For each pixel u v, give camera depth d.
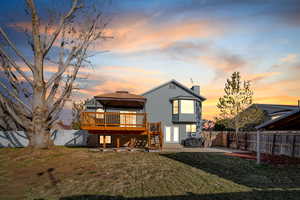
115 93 23.41
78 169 11.63
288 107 35.16
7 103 17.72
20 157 15.03
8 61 17.78
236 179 9.55
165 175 10.03
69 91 19.41
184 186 8.23
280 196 7.12
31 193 7.76
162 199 6.79
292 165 13.34
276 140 19.33
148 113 27.22
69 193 7.62
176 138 27.73
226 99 33.00
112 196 7.16
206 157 16.36
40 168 12.17
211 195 7.16
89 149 21.05
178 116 27.30
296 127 14.65
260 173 10.95
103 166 12.23
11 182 9.42
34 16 17.73
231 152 20.53
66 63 18.91
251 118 32.09
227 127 33.75
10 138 25.23
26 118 18.14
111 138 25.59
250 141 23.03
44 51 18.27
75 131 26.47
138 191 7.66
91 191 7.77
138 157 15.77
